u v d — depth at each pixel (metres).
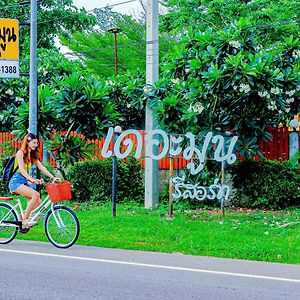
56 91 26.22
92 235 16.91
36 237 16.58
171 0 37.91
